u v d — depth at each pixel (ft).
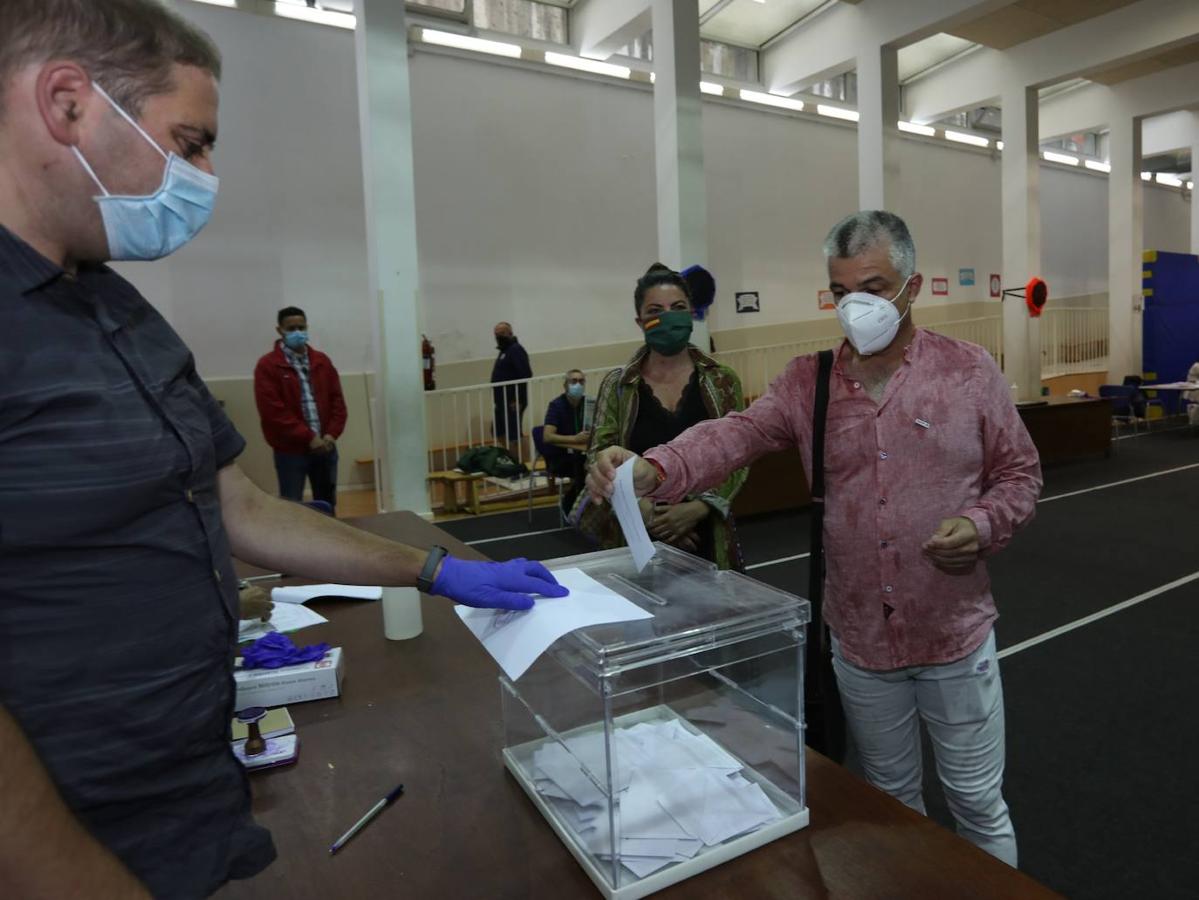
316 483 16.78
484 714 4.05
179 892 2.23
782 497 20.27
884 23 26.16
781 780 2.99
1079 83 37.60
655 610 3.01
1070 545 16.33
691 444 4.60
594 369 29.30
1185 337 38.52
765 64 33.96
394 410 18.78
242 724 3.89
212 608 2.29
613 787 2.56
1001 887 2.58
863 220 4.31
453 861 2.86
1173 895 5.92
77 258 2.28
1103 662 10.35
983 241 42.86
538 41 28.63
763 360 34.65
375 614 5.68
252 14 23.15
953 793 4.68
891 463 4.40
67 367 1.96
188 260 22.81
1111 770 7.70
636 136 30.32
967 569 4.15
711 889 2.62
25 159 2.01
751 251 34.22
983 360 4.43
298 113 23.94
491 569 3.15
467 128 26.81
